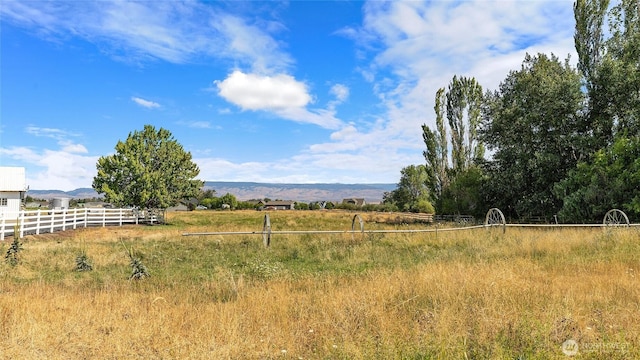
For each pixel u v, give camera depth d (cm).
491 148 3678
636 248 1235
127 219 3638
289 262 1394
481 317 554
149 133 4341
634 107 2755
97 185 3994
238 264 1351
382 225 3384
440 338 476
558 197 2902
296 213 7031
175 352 477
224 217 5303
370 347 459
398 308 651
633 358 427
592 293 708
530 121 3173
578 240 1463
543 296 684
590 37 3167
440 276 842
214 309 664
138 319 596
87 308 683
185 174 4584
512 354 444
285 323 584
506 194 3494
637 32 2856
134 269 1113
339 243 1772
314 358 466
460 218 3791
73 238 2262
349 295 700
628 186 2453
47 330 546
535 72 3291
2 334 548
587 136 3014
